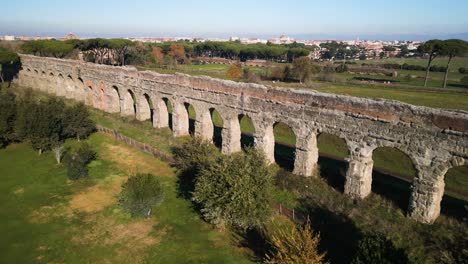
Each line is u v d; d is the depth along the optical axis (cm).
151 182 3002
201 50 15212
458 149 2380
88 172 3859
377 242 1847
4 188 3547
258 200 2486
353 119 2878
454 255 2030
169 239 2645
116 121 5503
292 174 3372
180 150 3738
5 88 8275
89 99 6544
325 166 3638
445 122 2422
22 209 3133
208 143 3600
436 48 7312
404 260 1747
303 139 3250
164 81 4659
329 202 2900
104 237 2694
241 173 2534
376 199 2909
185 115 4638
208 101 4069
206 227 2791
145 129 5025
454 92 6397
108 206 3142
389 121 2683
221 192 2555
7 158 4334
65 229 2808
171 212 3025
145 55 11962
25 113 4481
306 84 7694
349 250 2373
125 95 5556
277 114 3394
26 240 2677
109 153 4384
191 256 2441
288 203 3009
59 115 4631
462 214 2748
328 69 10294
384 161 3991
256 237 2611
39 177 3778
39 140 4350
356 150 2902
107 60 11462
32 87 8450
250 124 5609
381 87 7231
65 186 3556
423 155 2552
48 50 9250
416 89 6819
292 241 1961
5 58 8244
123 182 3606
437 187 2536
